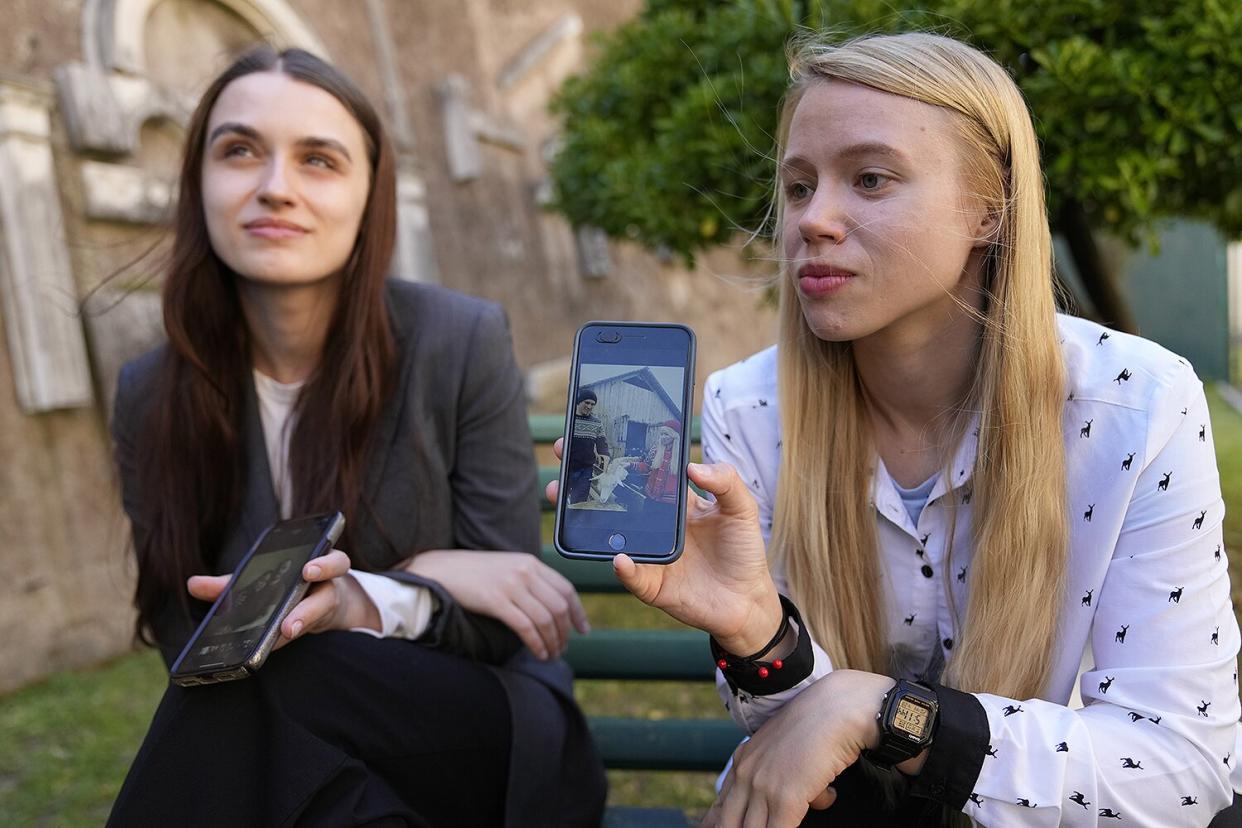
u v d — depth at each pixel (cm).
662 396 106
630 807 159
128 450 170
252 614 125
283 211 151
